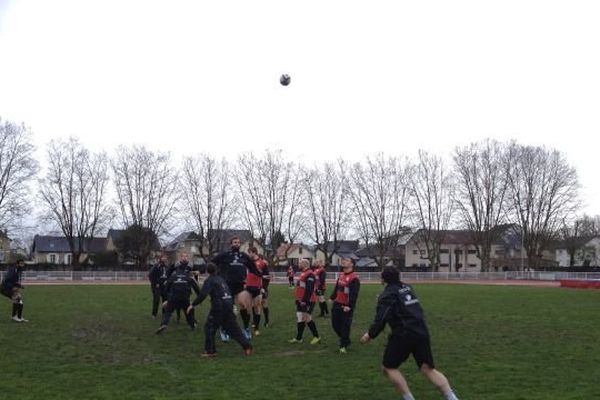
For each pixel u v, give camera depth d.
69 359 11.91
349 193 90.06
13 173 70.50
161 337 15.16
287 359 11.98
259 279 15.80
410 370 10.77
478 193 85.94
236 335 12.42
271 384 9.62
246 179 86.69
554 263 112.94
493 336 15.76
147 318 19.72
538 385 9.65
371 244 94.69
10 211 70.25
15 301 18.58
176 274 16.09
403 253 120.88
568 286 50.06
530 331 16.86
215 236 86.25
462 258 116.25
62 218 79.81
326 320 19.89
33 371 10.70
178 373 10.48
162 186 83.62
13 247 98.38
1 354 12.47
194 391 9.12
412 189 89.81
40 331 16.30
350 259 13.16
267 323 17.94
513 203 85.12
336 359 12.02
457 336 15.76
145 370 10.75
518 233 88.25
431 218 89.94
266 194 86.56
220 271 14.16
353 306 12.93
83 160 80.75
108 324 17.97
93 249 116.12
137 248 82.69
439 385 8.09
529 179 84.56
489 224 85.69
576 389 9.35
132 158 82.81
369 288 45.09
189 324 16.61
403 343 8.10
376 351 13.09
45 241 120.88
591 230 116.06
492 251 114.88
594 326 18.08
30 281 59.81
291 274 47.03
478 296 33.72
